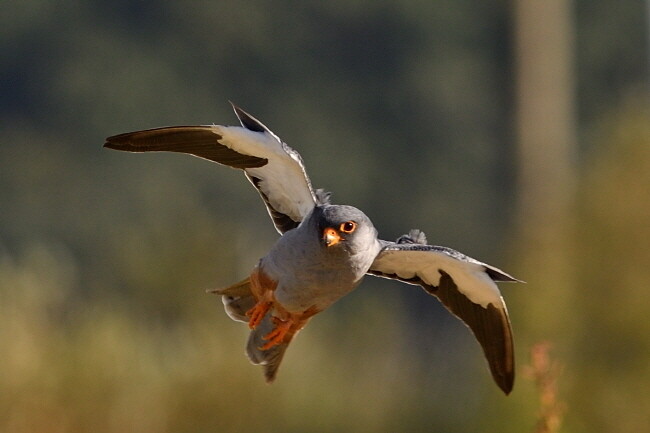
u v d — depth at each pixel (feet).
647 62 131.54
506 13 81.87
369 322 57.93
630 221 50.21
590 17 129.70
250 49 120.47
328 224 26.94
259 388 48.52
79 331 47.67
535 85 81.51
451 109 123.65
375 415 52.90
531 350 29.55
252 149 28.66
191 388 47.50
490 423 46.78
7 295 47.70
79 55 116.16
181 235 53.62
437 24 124.57
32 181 111.96
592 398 49.21
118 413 45.78
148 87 116.57
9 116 114.83
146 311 52.34
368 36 124.16
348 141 121.08
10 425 44.14
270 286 27.91
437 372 63.41
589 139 126.21
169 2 119.24
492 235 120.88
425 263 29.12
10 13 115.55
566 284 50.42
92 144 114.32
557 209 53.78
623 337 49.55
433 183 121.90
